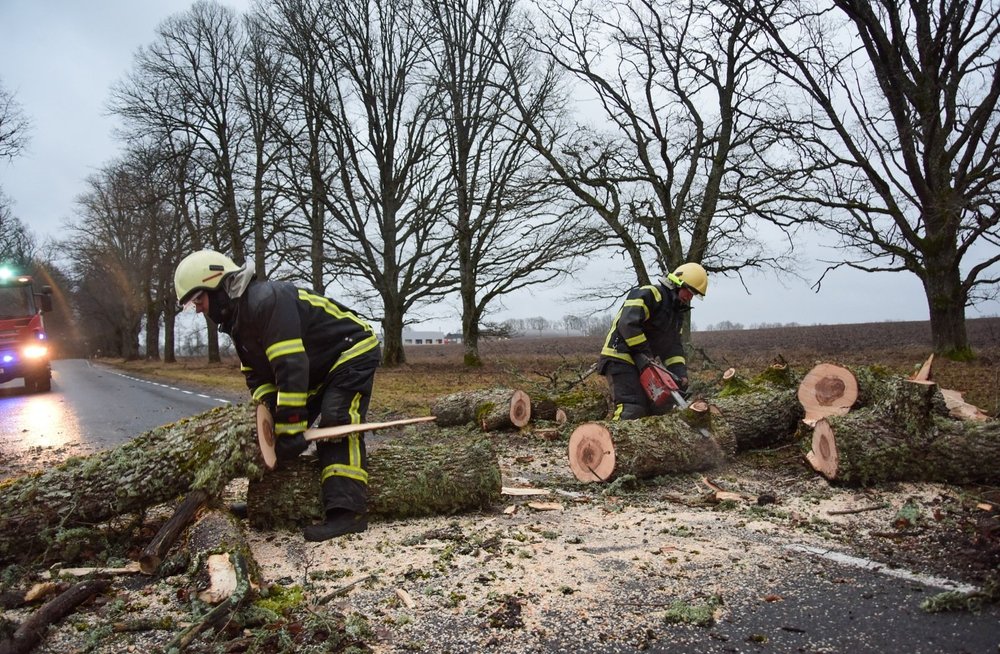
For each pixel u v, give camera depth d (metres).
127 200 38.50
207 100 29.30
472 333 26.30
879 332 40.06
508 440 7.95
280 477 4.26
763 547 3.81
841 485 5.13
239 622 2.85
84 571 3.53
